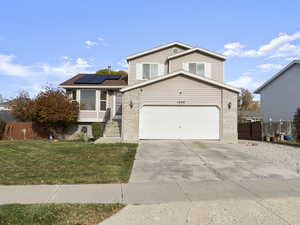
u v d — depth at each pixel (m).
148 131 16.27
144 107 16.33
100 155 11.25
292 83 23.98
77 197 5.93
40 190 6.45
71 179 7.43
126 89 16.19
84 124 21.30
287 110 24.66
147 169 8.91
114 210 5.13
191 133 16.31
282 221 4.57
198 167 9.21
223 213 4.98
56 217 4.71
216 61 21.28
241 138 23.22
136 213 4.98
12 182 7.10
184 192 6.38
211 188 6.73
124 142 15.68
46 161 9.99
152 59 21.66
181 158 10.84
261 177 7.89
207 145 14.62
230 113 16.31
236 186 6.92
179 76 16.39
